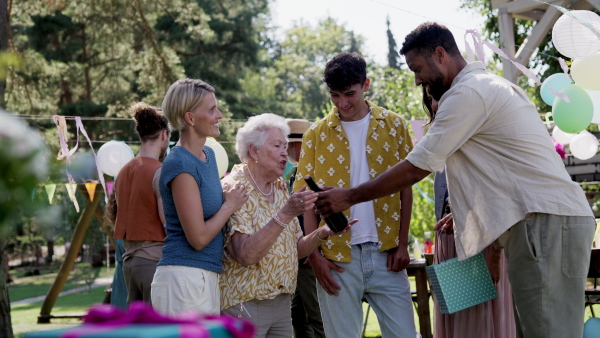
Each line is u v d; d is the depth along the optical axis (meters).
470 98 2.53
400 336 3.19
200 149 2.80
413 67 2.78
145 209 3.66
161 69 17.66
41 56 16.06
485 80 2.58
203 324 0.94
